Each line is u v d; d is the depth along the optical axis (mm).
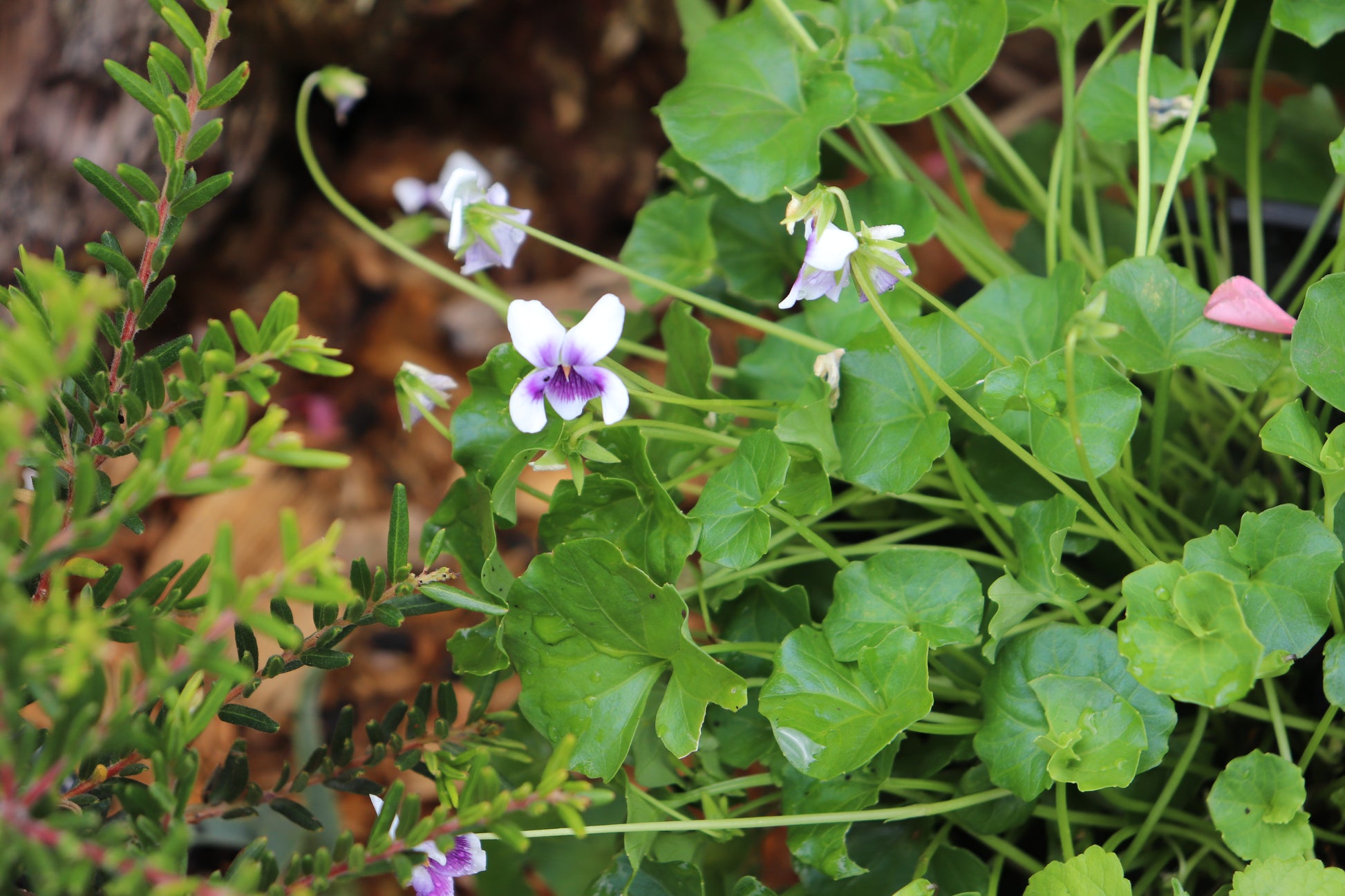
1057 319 396
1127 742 371
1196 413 431
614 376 382
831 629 384
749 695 400
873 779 387
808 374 415
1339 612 380
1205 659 366
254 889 345
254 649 366
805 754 376
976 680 406
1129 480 396
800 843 384
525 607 385
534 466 387
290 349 346
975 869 387
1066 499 382
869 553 404
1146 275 390
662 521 387
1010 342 399
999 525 402
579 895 411
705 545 385
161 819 341
